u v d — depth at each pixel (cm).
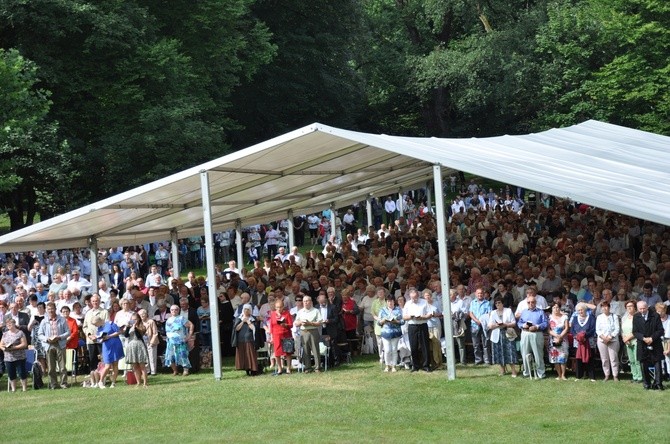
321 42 5575
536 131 5888
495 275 2289
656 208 1911
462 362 2170
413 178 3612
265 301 2392
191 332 2247
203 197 2136
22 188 4134
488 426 1575
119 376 2284
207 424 1655
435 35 6706
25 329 2278
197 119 4256
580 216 3547
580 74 5503
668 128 5106
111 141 3906
